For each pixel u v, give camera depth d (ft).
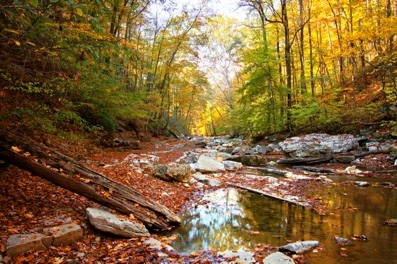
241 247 14.64
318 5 75.31
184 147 73.31
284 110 72.90
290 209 21.70
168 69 80.74
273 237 16.05
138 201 17.80
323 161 44.27
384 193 25.84
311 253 13.60
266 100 71.26
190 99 96.78
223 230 17.26
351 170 36.83
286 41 70.44
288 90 68.64
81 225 14.79
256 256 12.98
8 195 16.48
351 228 17.20
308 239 15.61
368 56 82.28
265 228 17.58
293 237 15.99
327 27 83.30
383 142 45.83
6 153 14.82
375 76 67.36
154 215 17.66
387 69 52.90
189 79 102.42
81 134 38.58
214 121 177.17
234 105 121.29
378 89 61.26
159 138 86.43
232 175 36.19
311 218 19.38
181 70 84.02
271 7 74.08
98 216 14.75
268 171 39.68
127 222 15.03
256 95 74.23
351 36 50.85
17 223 13.64
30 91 21.09
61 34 18.15
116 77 43.39
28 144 16.06
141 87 88.02
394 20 44.37
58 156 16.92
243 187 29.04
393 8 64.44
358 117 55.98
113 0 27.89
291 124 70.38
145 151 51.34
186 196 25.31
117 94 39.11
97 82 33.42
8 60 17.88
